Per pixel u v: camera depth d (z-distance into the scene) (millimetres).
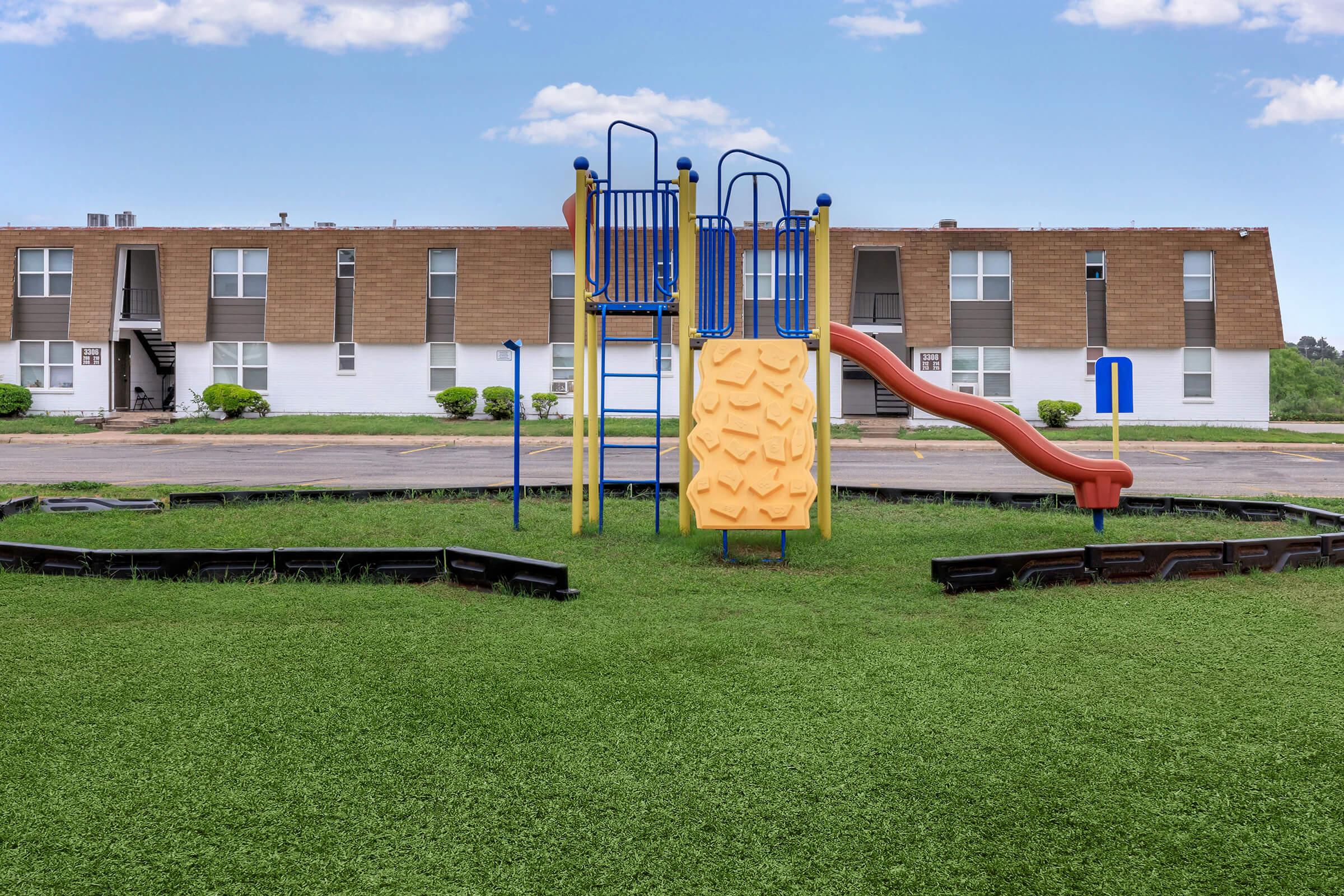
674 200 9797
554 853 3223
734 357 9117
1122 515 11461
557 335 31219
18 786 3688
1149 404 29812
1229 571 7766
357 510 11422
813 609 6574
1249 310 29422
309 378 31484
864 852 3240
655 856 3205
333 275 31156
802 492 8594
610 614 6406
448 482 15250
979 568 7191
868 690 4816
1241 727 4332
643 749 4070
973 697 4723
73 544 8992
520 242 30906
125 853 3199
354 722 4367
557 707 4562
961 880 3068
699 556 8648
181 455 20688
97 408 31422
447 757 3979
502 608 6562
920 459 20734
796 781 3764
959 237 29922
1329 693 4805
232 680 4953
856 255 30047
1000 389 30141
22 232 31453
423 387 31391
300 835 3330
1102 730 4293
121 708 4527
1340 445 25000
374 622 6129
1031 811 3527
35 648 5484
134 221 33719
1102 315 29859
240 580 7398
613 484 12922
